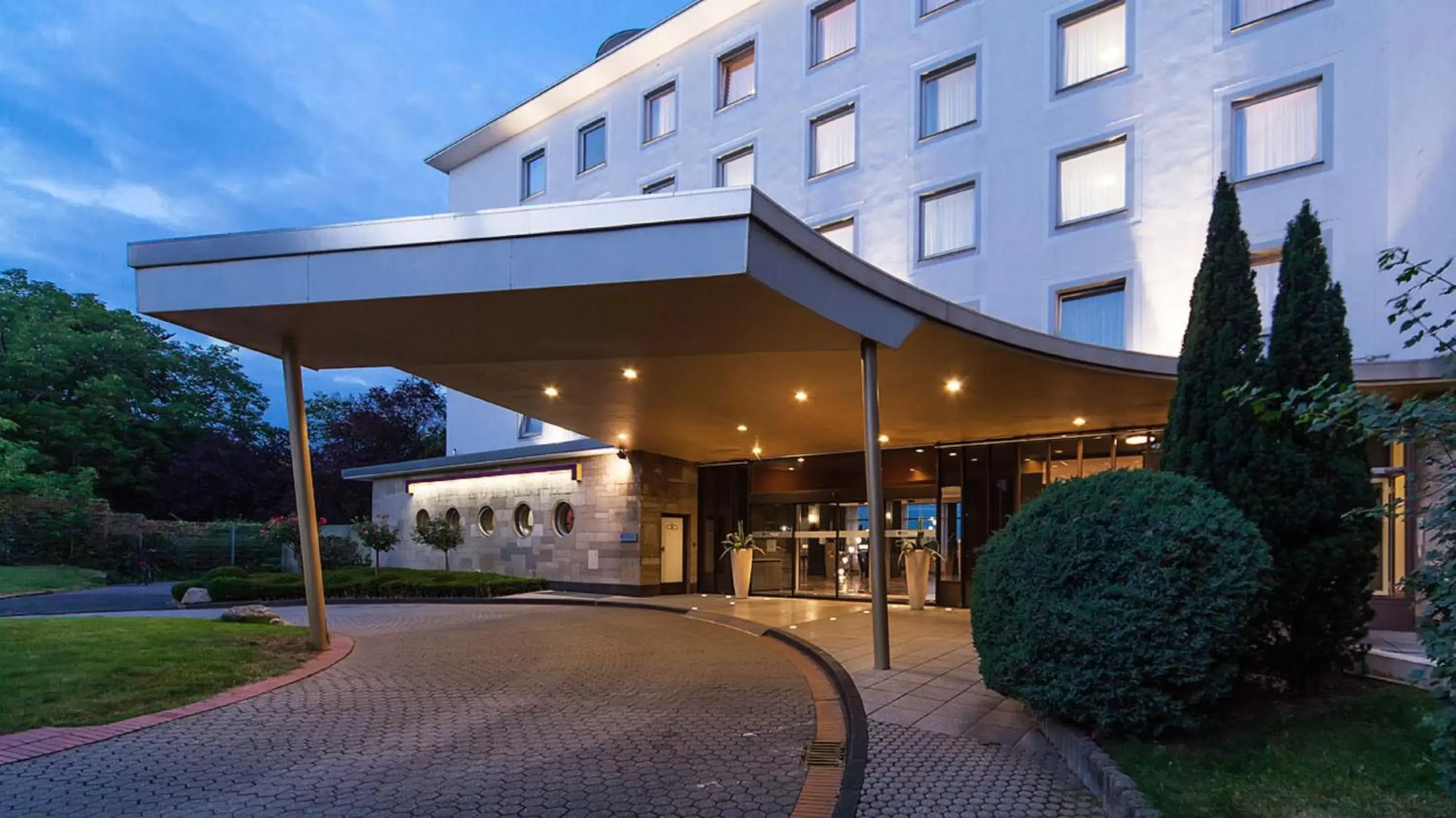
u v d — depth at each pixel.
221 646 9.48
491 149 29.08
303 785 5.09
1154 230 14.73
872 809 4.56
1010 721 6.44
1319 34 13.31
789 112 20.75
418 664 9.48
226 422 43.44
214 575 19.64
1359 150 12.74
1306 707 5.97
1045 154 16.23
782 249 7.03
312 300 7.64
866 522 17.23
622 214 6.80
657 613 15.55
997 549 6.14
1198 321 6.88
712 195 6.58
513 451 21.03
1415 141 11.43
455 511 23.20
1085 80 15.96
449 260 7.30
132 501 37.62
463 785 5.07
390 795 4.91
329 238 7.61
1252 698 6.29
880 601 8.72
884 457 16.98
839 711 6.99
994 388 11.39
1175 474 6.31
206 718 6.77
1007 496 15.24
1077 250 15.62
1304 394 4.10
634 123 24.58
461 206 29.84
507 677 8.66
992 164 16.95
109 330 39.34
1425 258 11.19
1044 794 4.79
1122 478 5.99
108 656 8.33
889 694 7.41
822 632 11.77
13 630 9.70
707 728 6.45
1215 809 4.08
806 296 7.36
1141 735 5.31
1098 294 15.51
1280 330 6.45
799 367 10.88
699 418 14.75
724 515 19.67
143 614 16.12
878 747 5.75
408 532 24.89
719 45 22.58
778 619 13.55
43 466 32.88
